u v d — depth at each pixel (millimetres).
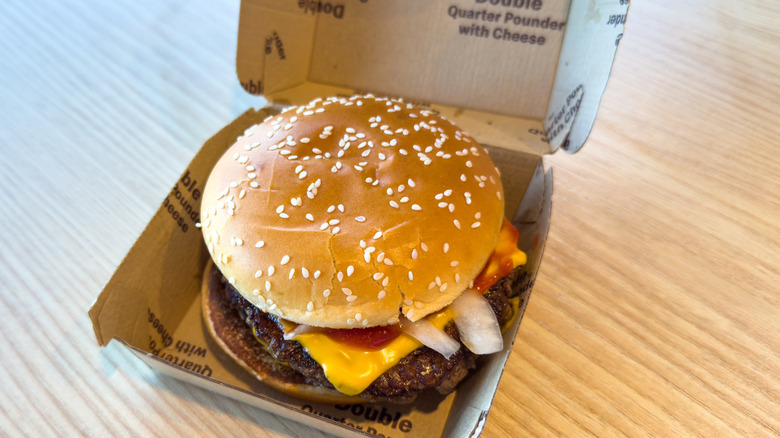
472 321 195
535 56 255
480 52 260
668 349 218
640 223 256
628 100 307
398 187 188
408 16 260
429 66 268
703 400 205
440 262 182
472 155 207
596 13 224
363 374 188
